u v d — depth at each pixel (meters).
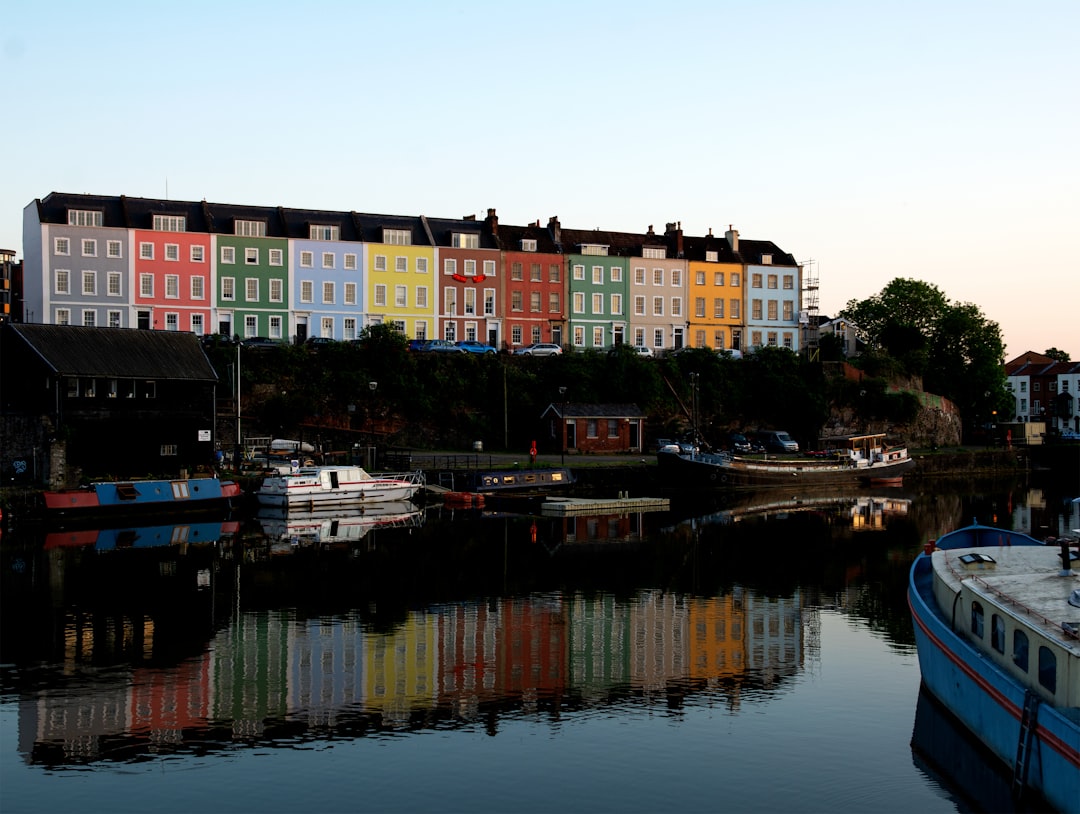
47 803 17.03
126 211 73.12
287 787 17.64
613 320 87.19
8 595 31.12
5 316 75.31
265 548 39.75
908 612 29.86
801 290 93.69
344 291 78.44
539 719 20.88
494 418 73.81
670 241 91.88
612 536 43.81
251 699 21.98
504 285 83.56
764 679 23.41
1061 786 14.90
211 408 54.75
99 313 71.62
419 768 18.45
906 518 51.31
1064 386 129.25
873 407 85.88
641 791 17.50
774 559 38.34
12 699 21.92
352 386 69.50
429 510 51.84
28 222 73.75
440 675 23.73
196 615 28.94
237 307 75.38
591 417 72.12
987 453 82.06
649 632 27.56
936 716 20.08
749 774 18.12
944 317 102.81
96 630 27.27
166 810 16.81
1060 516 52.78
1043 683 16.33
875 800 17.11
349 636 26.94
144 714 21.09
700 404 80.56
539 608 30.16
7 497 45.06
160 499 47.59
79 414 50.16
